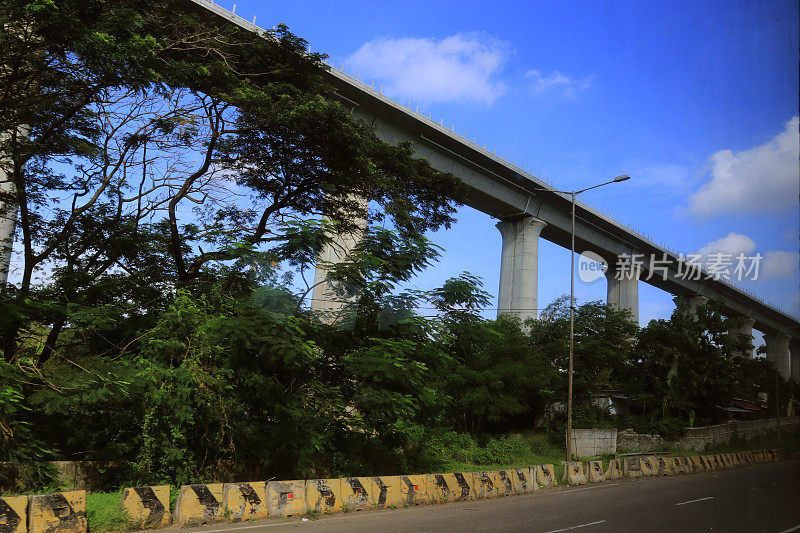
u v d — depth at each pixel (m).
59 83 14.93
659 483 20.94
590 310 41.84
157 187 18.81
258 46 18.66
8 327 13.67
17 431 12.56
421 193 22.52
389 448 20.66
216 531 10.04
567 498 16.08
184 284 17.72
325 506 12.58
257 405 16.14
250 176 19.53
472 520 11.62
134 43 13.37
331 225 17.34
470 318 20.12
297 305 16.77
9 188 18.64
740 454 30.77
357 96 36.12
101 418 14.55
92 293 16.69
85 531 9.41
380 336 18.42
